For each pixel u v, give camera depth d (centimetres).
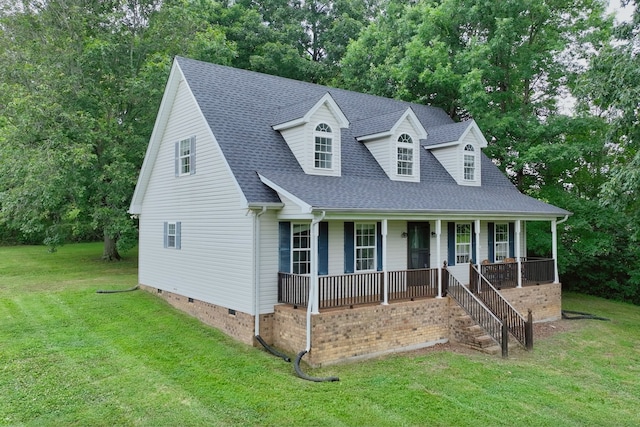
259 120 1440
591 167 2230
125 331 1257
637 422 816
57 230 2253
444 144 1762
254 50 3403
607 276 2230
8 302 1524
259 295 1180
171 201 1566
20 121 2012
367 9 4188
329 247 1321
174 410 813
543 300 1622
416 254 1531
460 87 2117
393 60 2514
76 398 853
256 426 764
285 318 1159
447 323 1337
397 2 2850
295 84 1759
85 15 2292
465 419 805
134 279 1978
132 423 767
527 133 2075
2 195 2066
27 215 2108
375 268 1422
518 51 2133
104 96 2308
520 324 1289
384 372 1042
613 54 1441
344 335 1120
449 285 1375
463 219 1430
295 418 792
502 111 2247
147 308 1486
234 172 1200
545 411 852
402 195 1366
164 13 2423
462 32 2348
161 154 1631
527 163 2073
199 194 1403
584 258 2203
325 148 1386
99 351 1099
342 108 1762
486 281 1384
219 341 1211
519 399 904
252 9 3528
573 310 1875
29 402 832
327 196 1159
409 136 1588
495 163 2239
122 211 2156
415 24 2555
